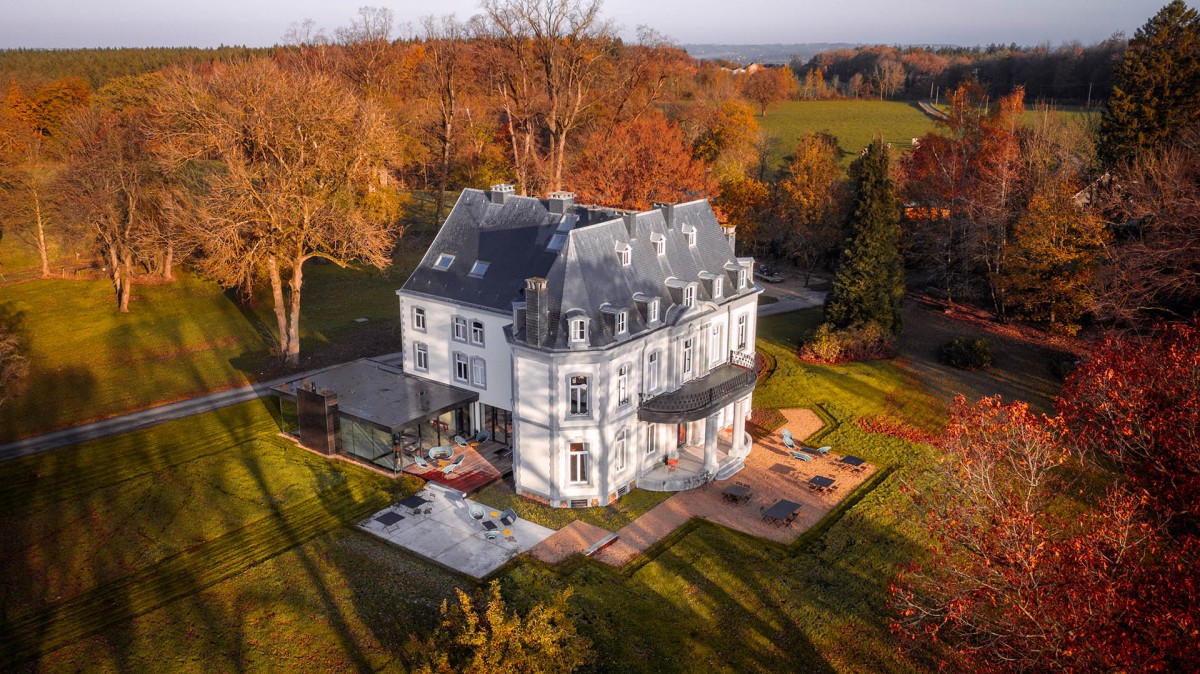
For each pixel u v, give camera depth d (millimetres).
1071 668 21172
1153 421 28781
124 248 73375
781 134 148625
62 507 41906
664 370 44781
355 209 63969
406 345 52219
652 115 104125
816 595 35000
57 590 35156
